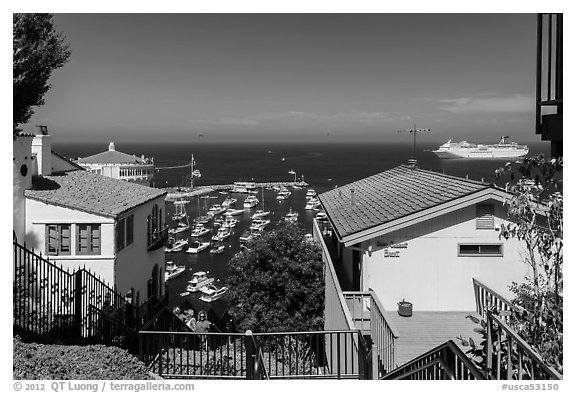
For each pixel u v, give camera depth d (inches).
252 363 378.0
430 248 512.4
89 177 964.6
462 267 510.6
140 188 987.3
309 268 781.3
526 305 253.8
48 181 835.4
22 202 733.9
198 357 503.2
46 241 737.0
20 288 434.6
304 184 6914.4
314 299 772.6
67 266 733.9
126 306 609.0
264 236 831.1
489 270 509.7
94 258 737.0
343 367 476.7
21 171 732.7
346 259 657.6
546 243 264.2
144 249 896.3
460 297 510.9
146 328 489.4
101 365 357.1
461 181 569.9
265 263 807.7
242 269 814.5
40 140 872.3
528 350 191.5
